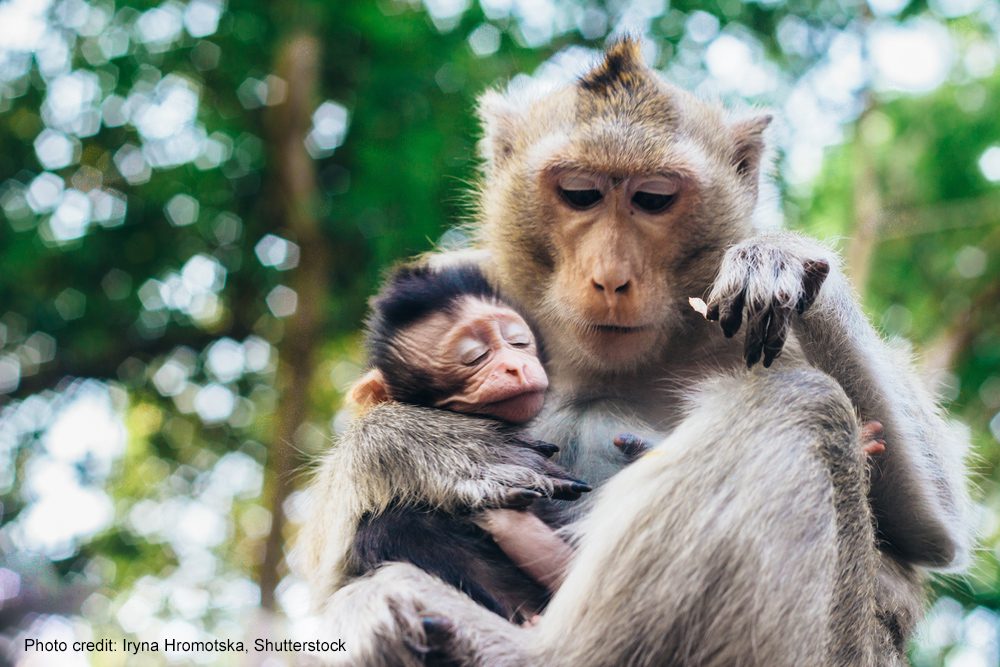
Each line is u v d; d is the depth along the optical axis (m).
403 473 4.96
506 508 4.80
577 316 5.43
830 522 4.37
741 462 4.39
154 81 11.26
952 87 13.26
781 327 4.56
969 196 13.16
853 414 4.66
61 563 12.03
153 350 12.32
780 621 4.22
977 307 13.01
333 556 5.03
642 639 4.31
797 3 11.85
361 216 10.73
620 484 4.63
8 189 11.53
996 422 12.99
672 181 5.45
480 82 10.86
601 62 5.91
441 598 4.57
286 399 11.03
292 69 10.88
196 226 11.74
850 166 12.94
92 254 11.59
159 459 13.06
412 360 5.27
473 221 6.86
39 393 12.35
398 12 11.15
